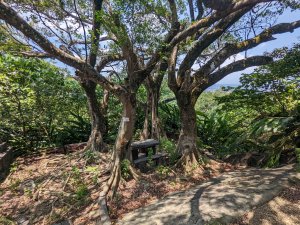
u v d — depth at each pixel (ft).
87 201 15.02
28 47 20.01
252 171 17.72
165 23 17.49
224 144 24.99
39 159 22.90
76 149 24.72
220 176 17.58
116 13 15.12
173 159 20.26
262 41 21.33
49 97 25.84
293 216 11.97
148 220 12.26
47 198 15.93
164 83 38.17
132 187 16.35
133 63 17.16
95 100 23.08
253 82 21.20
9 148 22.56
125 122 17.67
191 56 19.95
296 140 19.69
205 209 12.44
